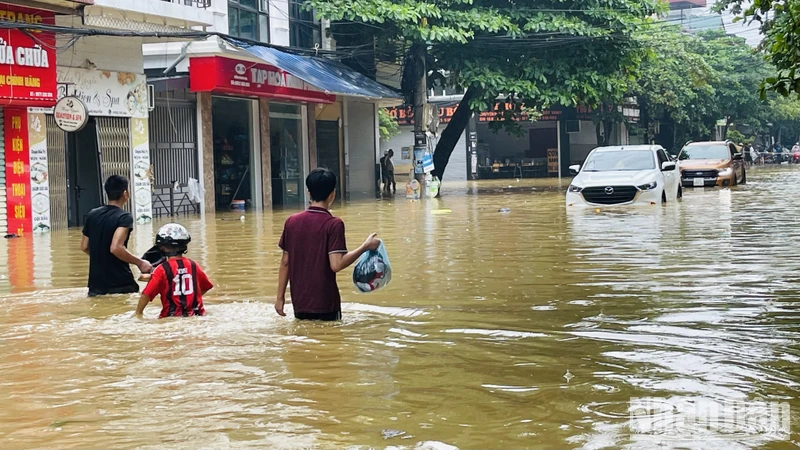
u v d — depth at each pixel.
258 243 13.82
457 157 48.69
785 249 11.45
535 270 9.83
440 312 7.27
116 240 8.31
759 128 65.62
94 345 6.14
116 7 17.66
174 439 4.11
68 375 5.32
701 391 4.81
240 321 6.95
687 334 6.29
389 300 7.90
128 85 19.95
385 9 26.25
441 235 14.39
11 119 17.19
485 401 4.66
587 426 4.23
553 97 29.50
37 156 17.64
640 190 19.77
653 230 14.36
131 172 20.16
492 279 9.16
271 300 8.09
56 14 16.91
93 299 8.22
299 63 24.03
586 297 7.95
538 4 29.69
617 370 5.28
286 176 27.44
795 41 7.79
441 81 31.28
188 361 5.61
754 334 6.26
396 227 16.25
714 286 8.48
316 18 26.91
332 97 28.66
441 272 9.76
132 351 5.93
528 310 7.33
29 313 7.47
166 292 7.20
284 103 27.09
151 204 20.70
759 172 44.19
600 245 12.29
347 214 20.33
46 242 15.18
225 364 5.52
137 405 4.66
